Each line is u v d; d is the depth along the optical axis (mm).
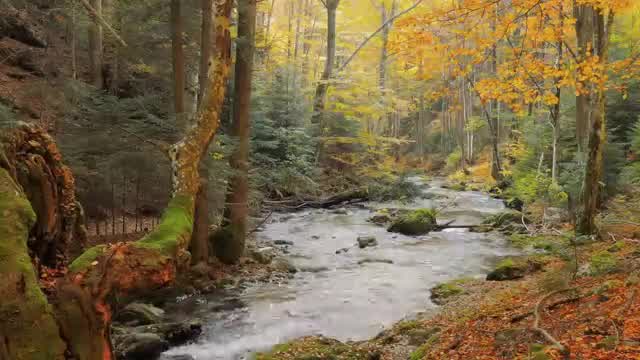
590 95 12852
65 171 5203
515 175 23438
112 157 10594
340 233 17500
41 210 4684
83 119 11109
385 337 7824
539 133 21234
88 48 17484
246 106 12047
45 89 12945
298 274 12305
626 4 9898
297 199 22719
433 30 8703
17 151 4688
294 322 9078
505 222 17984
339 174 26594
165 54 15148
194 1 12359
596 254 9688
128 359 7195
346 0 35344
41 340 3186
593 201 12609
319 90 26266
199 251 11391
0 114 9148
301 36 37375
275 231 17516
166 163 11070
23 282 3229
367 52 38625
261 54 14484
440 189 31047
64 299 3396
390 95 28047
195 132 4855
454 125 47656
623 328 4953
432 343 6742
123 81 16734
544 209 17484
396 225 17750
